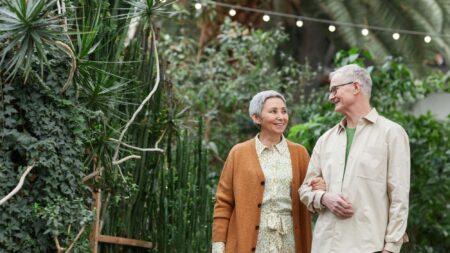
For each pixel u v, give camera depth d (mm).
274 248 5832
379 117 5594
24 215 5371
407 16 14992
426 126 11062
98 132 6227
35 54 5496
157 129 7262
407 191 5402
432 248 10828
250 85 11930
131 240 7051
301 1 15562
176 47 12039
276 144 6035
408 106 14609
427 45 15078
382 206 5430
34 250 5445
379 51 15125
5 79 5340
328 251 5461
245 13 15102
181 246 7258
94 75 6320
